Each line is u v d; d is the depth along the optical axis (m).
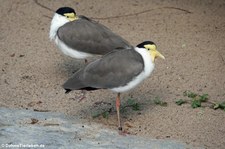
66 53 14.51
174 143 11.27
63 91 13.95
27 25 17.94
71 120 12.27
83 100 13.53
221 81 14.39
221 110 12.88
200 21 18.16
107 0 19.77
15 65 15.33
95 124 12.16
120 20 18.23
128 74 11.68
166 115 12.66
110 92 13.98
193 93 13.61
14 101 13.27
